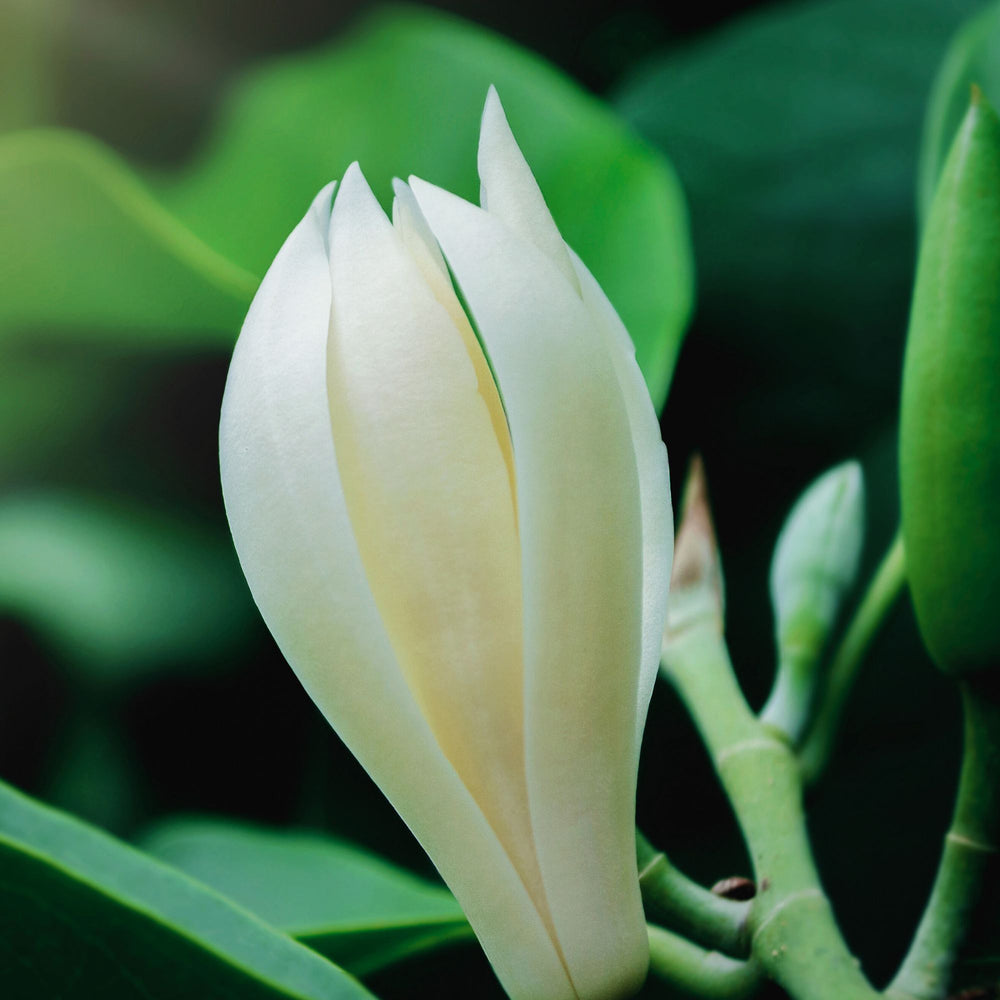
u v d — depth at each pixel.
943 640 0.23
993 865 0.23
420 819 0.21
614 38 0.52
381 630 0.21
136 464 0.44
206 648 0.43
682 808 0.34
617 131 0.28
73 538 0.44
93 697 0.43
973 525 0.23
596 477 0.21
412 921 0.25
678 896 0.23
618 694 0.21
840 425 0.38
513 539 0.21
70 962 0.22
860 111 0.40
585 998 0.21
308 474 0.21
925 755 0.34
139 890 0.23
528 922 0.21
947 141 0.28
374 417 0.21
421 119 0.29
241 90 0.29
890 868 0.33
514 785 0.21
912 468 0.23
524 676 0.21
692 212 0.40
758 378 0.39
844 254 0.39
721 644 0.25
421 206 0.21
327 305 0.21
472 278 0.21
